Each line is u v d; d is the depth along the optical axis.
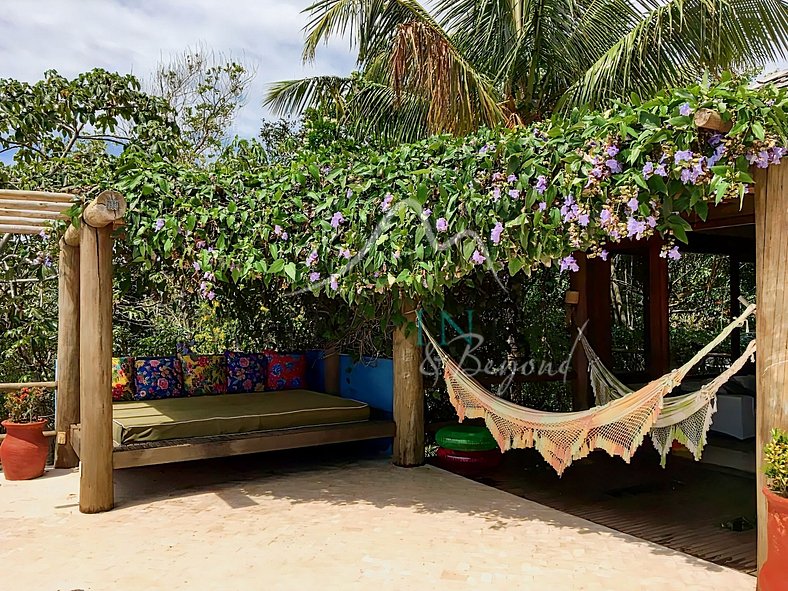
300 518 3.54
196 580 2.68
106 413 3.74
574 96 6.21
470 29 6.82
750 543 3.11
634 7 6.24
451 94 5.55
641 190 2.47
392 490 4.12
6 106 6.09
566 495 3.98
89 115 6.59
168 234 3.74
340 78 7.70
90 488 3.68
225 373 5.65
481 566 2.82
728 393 5.31
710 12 5.30
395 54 5.50
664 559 2.90
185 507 3.78
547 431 3.43
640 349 6.54
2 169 5.50
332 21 6.25
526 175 2.81
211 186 3.90
